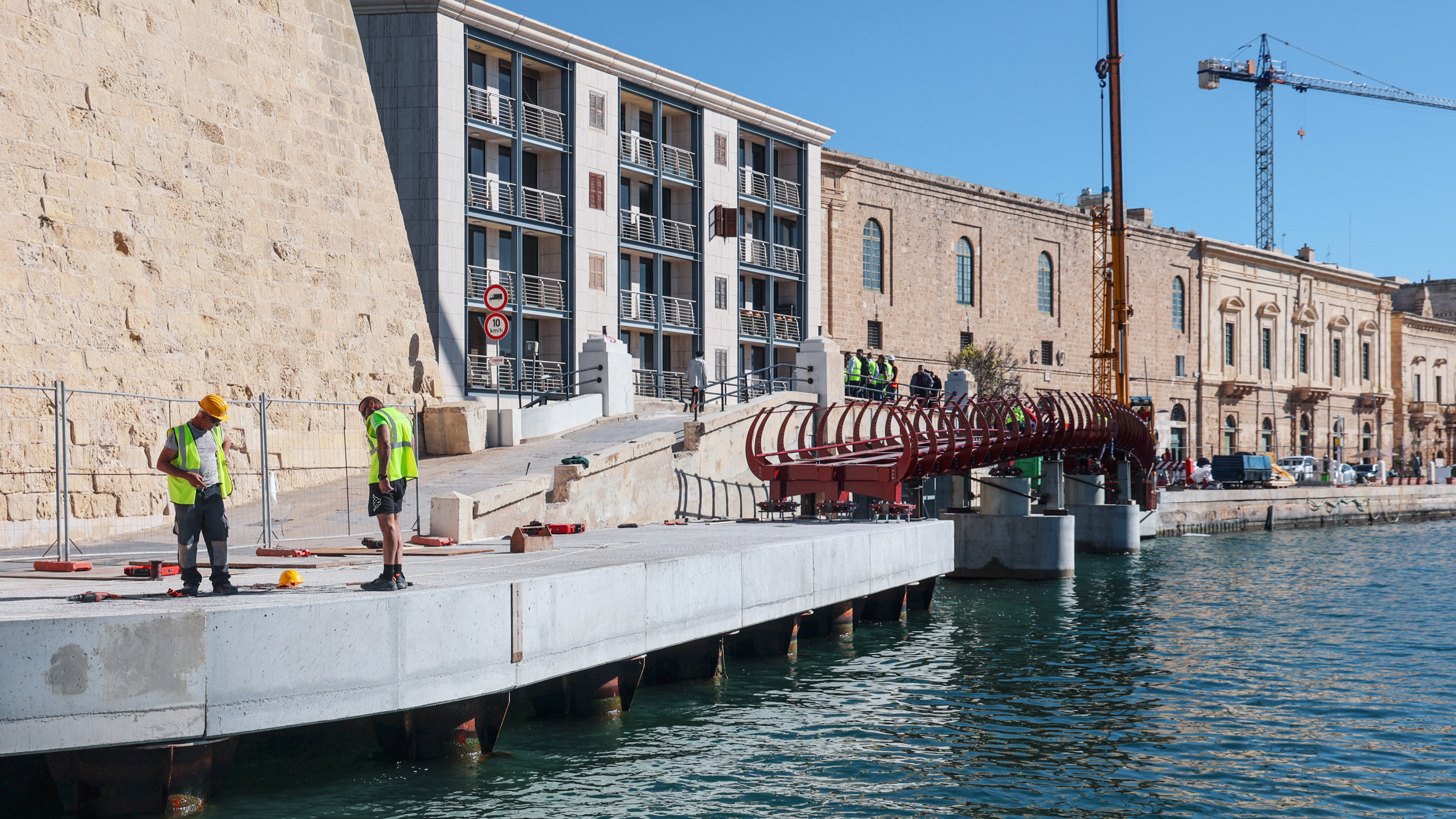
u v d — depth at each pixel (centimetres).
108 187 2209
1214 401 8250
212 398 1177
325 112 2834
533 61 4247
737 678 1817
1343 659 2112
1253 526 6125
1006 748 1454
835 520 2581
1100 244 7412
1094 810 1220
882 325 6003
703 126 4984
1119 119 5838
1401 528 6375
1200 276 8138
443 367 3825
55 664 942
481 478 2466
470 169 4078
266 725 1021
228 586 1180
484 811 1138
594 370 3428
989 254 6638
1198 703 1728
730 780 1281
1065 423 3553
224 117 2520
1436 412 10831
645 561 1503
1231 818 1199
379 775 1228
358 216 2905
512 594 1218
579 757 1334
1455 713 1666
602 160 4475
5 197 2002
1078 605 2898
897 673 1909
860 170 5862
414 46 3812
